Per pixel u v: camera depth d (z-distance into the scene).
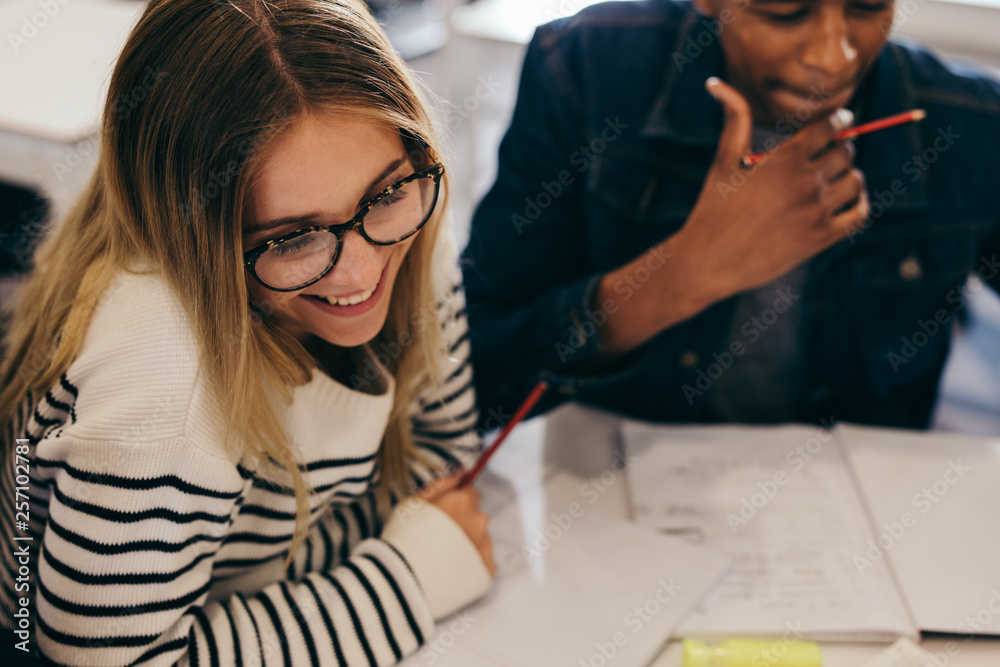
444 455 0.90
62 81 1.54
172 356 0.59
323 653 0.68
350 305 0.64
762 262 0.83
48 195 1.16
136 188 0.57
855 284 1.06
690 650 0.70
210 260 0.57
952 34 1.78
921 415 1.20
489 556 0.78
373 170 0.58
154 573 0.60
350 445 0.73
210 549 0.65
